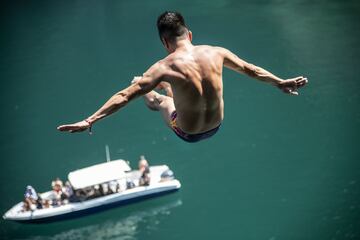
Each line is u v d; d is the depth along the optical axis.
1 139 58.75
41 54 79.88
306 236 40.41
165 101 9.55
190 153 53.03
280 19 83.50
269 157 51.00
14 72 74.62
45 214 44.69
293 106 59.12
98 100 65.00
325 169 48.19
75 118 61.34
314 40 73.69
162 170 48.59
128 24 89.44
